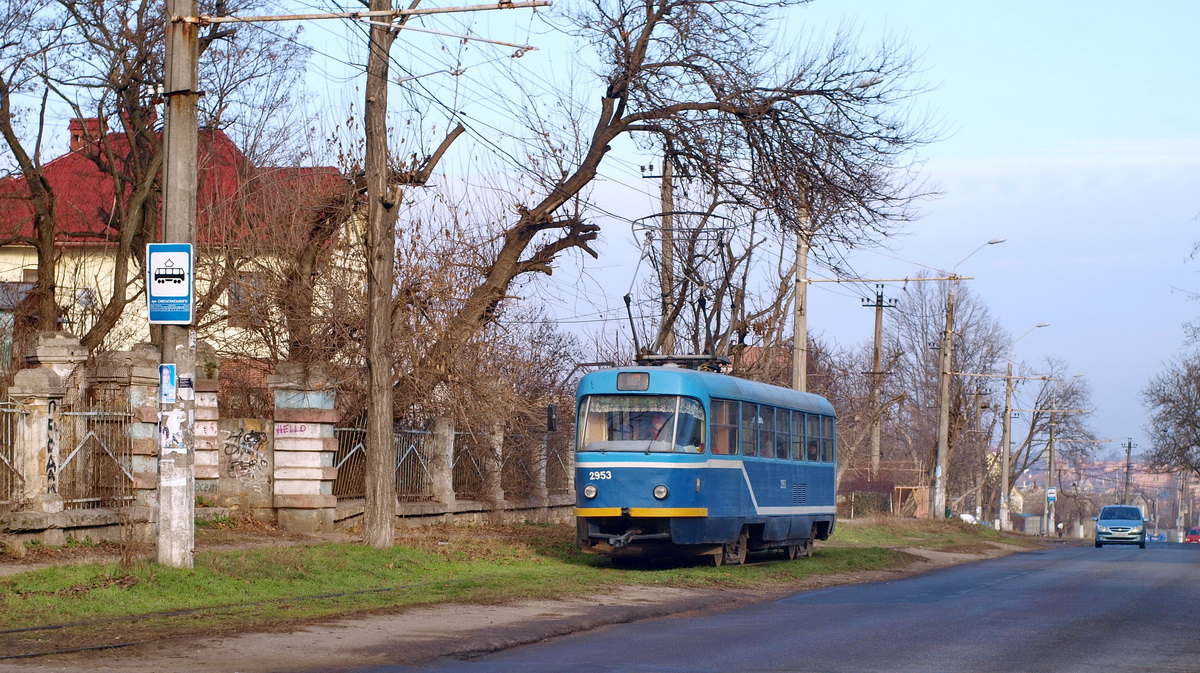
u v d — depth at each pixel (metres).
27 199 28.34
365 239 20.16
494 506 29.20
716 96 25.67
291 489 22.30
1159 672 10.90
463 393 26.30
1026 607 17.08
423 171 24.97
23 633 11.10
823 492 28.44
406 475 26.09
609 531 21.38
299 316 25.70
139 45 28.09
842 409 57.41
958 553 35.31
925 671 10.77
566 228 27.53
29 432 16.80
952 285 48.75
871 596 18.86
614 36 26.09
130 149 30.20
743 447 23.44
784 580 21.20
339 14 14.71
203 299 26.88
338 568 16.75
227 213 27.50
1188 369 66.12
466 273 26.48
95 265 37.59
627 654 11.70
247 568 15.42
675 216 31.66
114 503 18.47
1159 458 68.19
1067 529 125.81
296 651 10.97
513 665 10.85
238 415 25.11
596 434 21.66
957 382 69.44
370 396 19.72
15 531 16.08
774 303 37.72
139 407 18.94
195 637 11.38
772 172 25.30
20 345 25.47
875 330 56.91
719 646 12.38
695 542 21.42
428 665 10.72
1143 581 23.06
